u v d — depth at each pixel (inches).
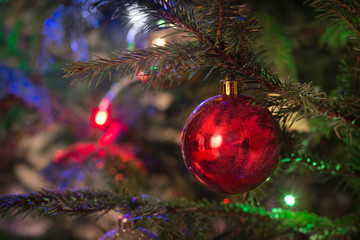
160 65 10.4
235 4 11.1
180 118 31.0
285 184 19.7
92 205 14.6
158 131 37.7
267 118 11.9
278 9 22.3
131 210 15.1
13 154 50.7
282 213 16.4
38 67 30.2
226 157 11.5
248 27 11.1
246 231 15.8
